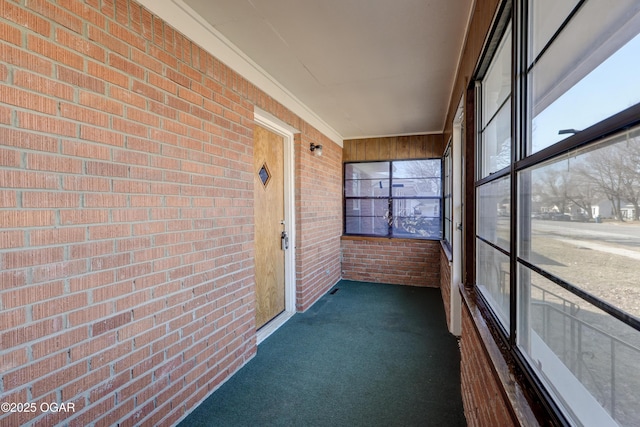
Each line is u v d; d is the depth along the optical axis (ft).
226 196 7.10
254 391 6.93
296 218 11.78
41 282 3.77
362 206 16.78
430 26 6.27
